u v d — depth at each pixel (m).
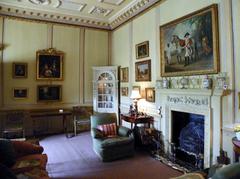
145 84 5.24
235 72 3.12
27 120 5.98
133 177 3.36
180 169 3.61
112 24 6.89
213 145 3.42
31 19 6.03
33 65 6.10
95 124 4.72
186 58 3.95
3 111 5.63
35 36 6.12
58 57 6.39
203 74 3.60
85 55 6.83
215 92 3.32
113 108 6.52
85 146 4.99
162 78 4.61
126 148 4.21
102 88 6.65
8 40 5.78
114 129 4.63
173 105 4.29
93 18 6.62
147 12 5.16
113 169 3.68
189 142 4.09
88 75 6.88
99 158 4.20
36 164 2.72
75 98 6.67
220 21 3.35
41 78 6.16
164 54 4.51
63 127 6.41
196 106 3.74
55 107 6.39
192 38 3.81
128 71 6.04
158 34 4.76
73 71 6.65
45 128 6.23
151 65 5.02
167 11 4.48
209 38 3.48
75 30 6.67
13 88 5.86
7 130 5.18
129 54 5.98
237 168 1.59
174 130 4.40
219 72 3.36
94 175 3.43
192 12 3.83
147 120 4.88
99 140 4.21
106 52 7.12
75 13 6.21
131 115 5.05
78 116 6.42
